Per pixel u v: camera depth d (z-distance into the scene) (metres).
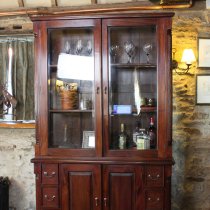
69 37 2.71
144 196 2.51
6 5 3.29
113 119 2.66
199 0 3.06
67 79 2.71
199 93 3.10
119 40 2.69
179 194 3.14
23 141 3.33
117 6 3.12
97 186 2.54
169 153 2.51
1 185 3.16
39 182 2.58
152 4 3.08
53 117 2.71
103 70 2.55
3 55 3.30
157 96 2.53
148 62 2.63
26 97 3.28
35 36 2.59
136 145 2.65
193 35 3.09
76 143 2.70
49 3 3.24
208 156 3.12
